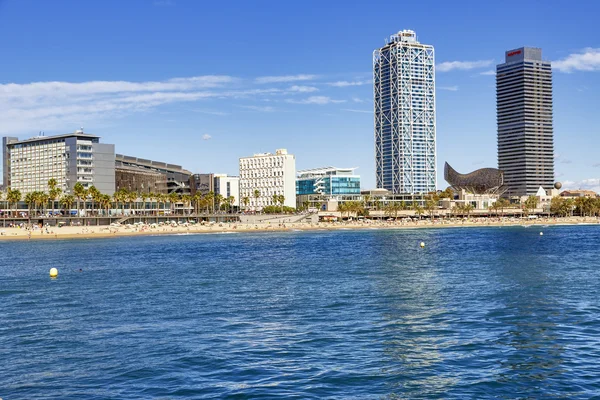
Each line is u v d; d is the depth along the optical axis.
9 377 41.09
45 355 46.22
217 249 163.12
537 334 50.38
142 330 54.06
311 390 37.31
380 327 53.81
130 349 47.31
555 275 89.44
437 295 71.12
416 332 51.69
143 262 123.38
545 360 42.84
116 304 68.31
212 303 67.94
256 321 57.28
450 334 50.84
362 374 40.22
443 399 35.72
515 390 37.00
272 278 91.06
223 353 45.66
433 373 40.34
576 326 53.06
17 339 51.34
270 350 46.34
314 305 65.50
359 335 50.84
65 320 59.22
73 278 94.81
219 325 55.69
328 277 91.00
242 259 128.62
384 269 101.62
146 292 77.56
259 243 190.50
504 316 57.84
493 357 43.78
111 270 106.94
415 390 37.19
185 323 56.88
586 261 112.25
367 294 72.75
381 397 36.09
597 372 40.00
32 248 177.50
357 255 134.88
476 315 58.56
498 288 76.19
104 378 40.38
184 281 88.81
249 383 38.66
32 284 87.69
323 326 54.56
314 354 45.16
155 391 37.59
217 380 39.38
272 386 38.03
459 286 78.62
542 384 37.94
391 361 43.09
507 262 111.56
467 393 36.59
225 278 92.06
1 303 70.12
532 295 70.06
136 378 40.19
